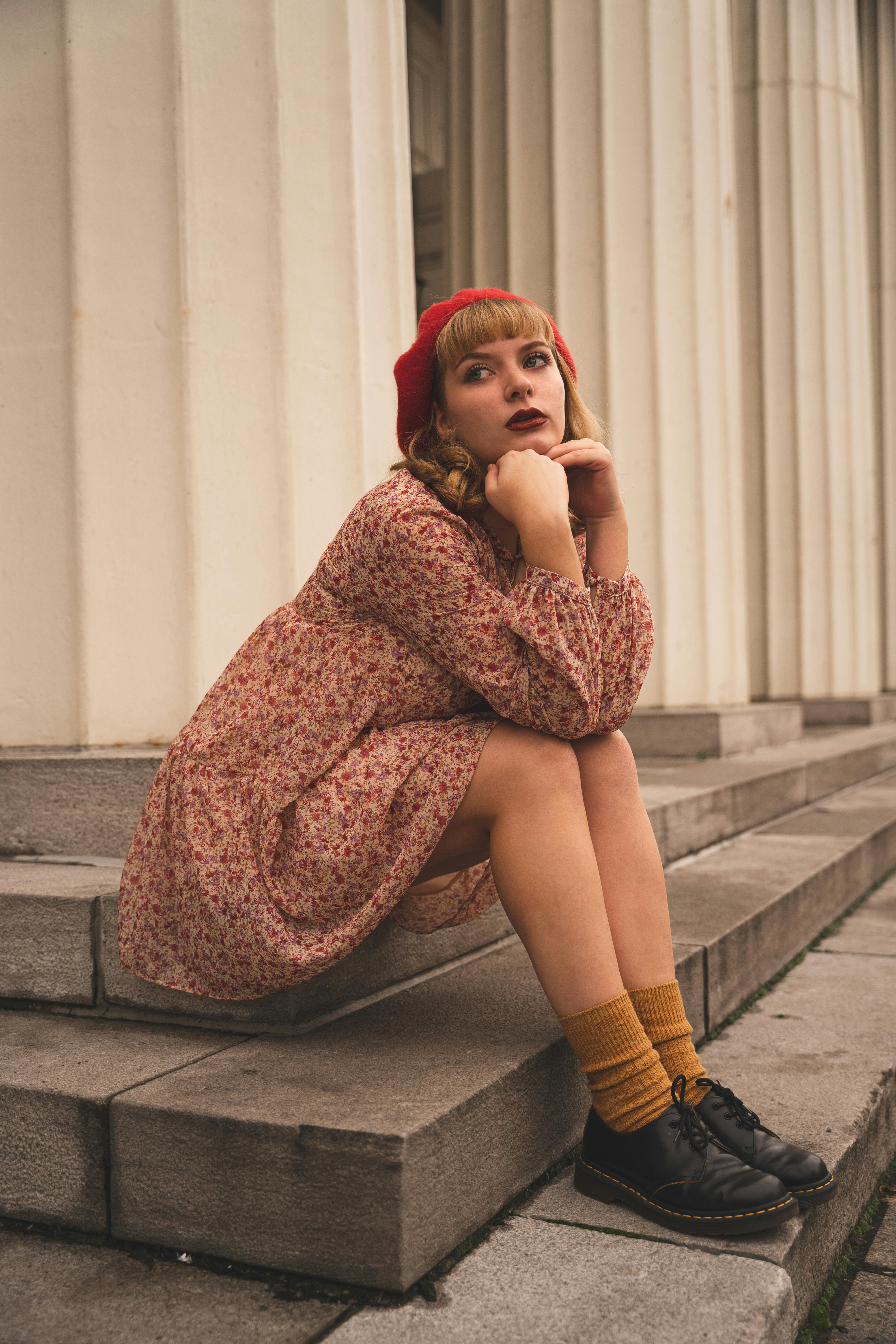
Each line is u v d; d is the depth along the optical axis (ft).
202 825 5.08
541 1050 5.15
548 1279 4.16
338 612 5.14
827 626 26.40
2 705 8.55
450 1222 4.33
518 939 7.76
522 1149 4.92
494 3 19.33
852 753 19.03
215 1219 4.36
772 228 26.81
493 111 19.35
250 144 8.66
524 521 4.86
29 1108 4.74
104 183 8.50
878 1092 6.11
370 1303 4.03
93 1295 4.15
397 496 4.93
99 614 8.43
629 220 18.11
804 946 9.89
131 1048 5.33
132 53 8.50
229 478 8.54
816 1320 4.54
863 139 32.53
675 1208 4.49
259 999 5.53
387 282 9.70
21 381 8.54
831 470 26.58
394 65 9.84
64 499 8.46
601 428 6.03
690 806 11.28
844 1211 5.25
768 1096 6.04
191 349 8.37
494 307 5.29
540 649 4.58
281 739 5.08
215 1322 3.93
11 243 8.58
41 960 6.14
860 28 38.60
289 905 4.88
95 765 7.61
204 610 8.38
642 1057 4.67
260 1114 4.32
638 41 18.11
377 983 6.18
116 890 6.21
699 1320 3.83
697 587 18.08
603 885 5.04
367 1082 4.70
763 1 26.94
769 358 26.63
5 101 8.63
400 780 4.82
